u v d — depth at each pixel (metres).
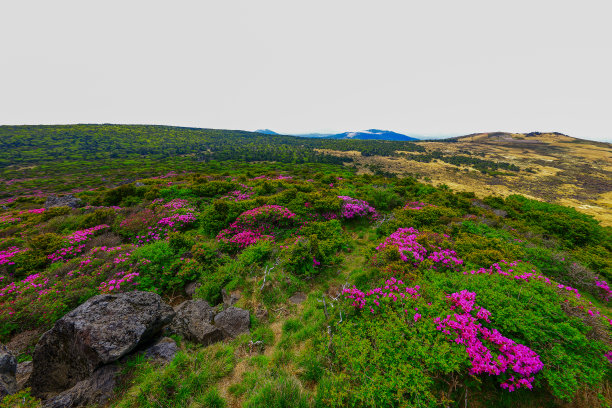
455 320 4.91
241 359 5.05
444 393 4.05
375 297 6.02
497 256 7.85
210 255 8.95
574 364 4.00
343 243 10.23
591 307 5.42
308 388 4.38
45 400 4.25
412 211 13.41
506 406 3.94
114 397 4.16
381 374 4.25
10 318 5.94
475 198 21.03
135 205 17.83
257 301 6.89
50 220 15.83
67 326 4.73
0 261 9.56
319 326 5.75
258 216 11.70
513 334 4.79
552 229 13.90
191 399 4.07
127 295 5.72
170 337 5.68
